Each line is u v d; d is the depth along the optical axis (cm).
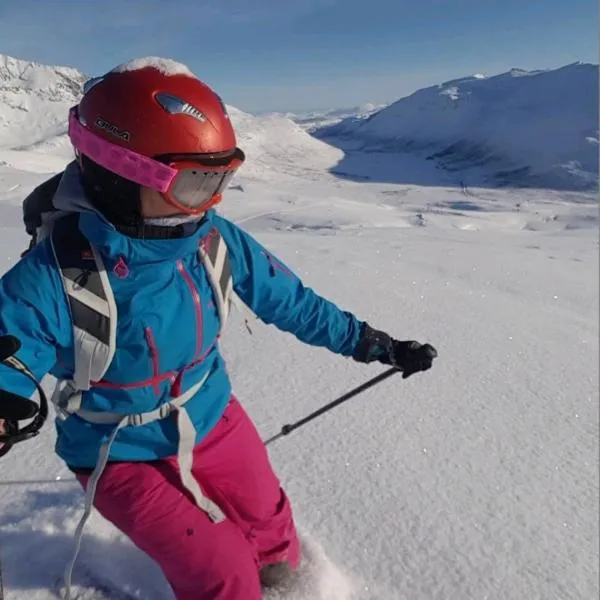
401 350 179
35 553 184
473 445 267
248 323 176
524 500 229
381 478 233
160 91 128
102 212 132
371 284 554
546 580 188
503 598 180
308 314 173
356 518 208
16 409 114
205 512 149
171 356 144
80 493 211
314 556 184
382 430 271
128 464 151
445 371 352
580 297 603
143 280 136
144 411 148
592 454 268
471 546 200
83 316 131
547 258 862
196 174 130
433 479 237
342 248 780
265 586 172
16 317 126
